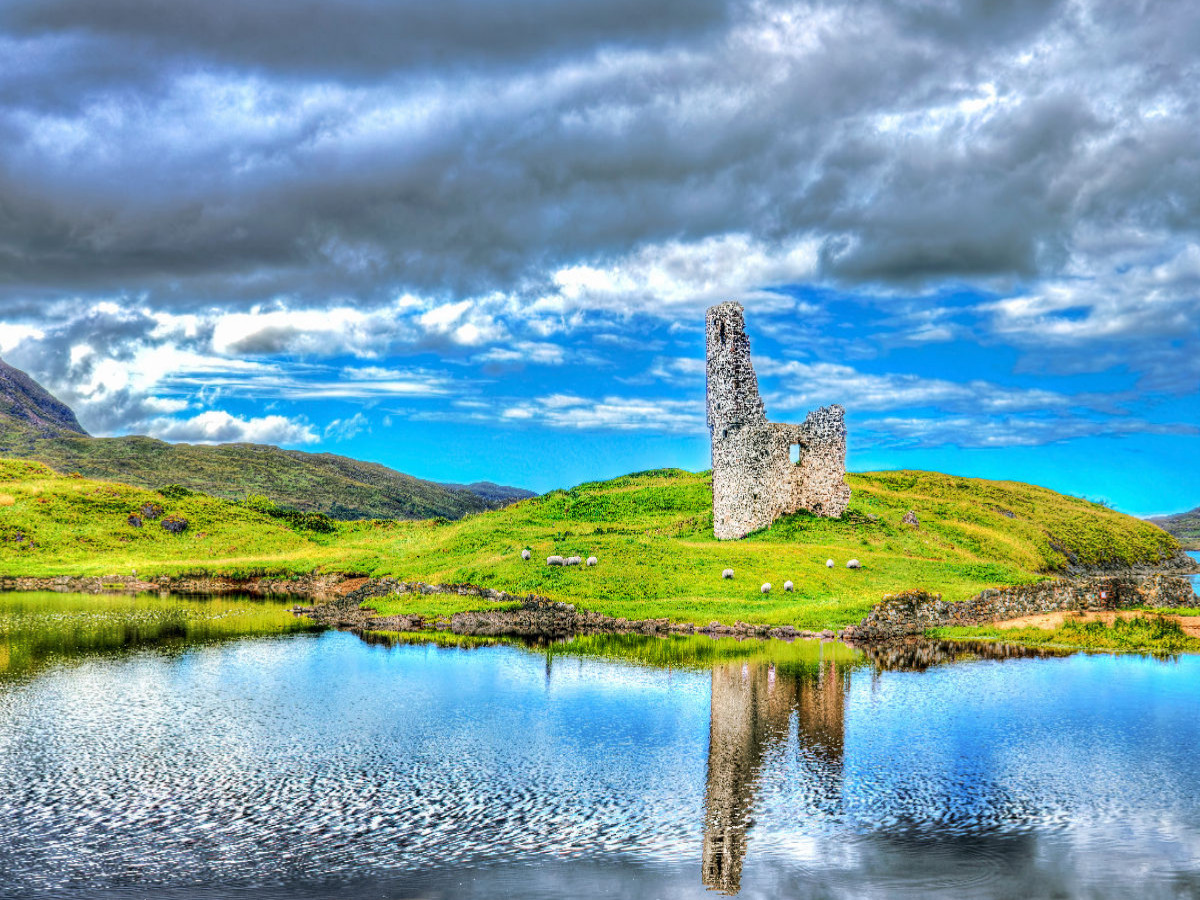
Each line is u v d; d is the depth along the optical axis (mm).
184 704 41500
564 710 40094
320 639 58344
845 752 34031
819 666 48312
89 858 25078
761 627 56938
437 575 72188
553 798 29594
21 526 101625
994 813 28391
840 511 86438
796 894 23250
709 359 87250
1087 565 107375
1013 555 90812
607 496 106500
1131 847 25984
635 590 64938
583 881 23875
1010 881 23953
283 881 23797
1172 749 34156
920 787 30469
